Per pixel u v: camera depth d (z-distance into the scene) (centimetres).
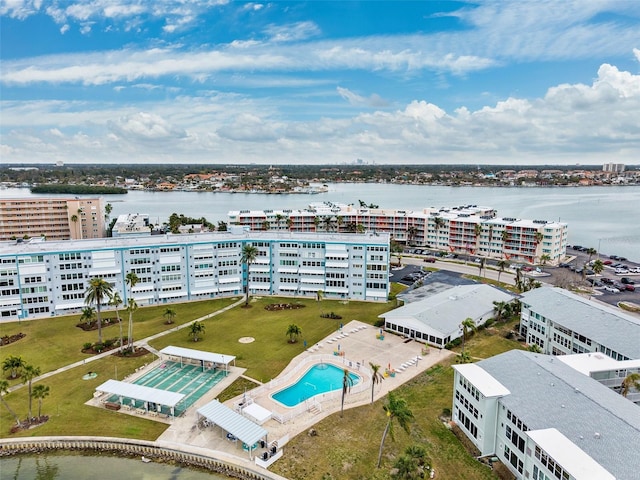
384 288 14050
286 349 10262
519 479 5831
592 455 4966
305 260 14412
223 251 14225
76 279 12644
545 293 11088
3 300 11981
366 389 8356
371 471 6138
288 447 6662
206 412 7188
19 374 8300
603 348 8400
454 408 7281
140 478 6325
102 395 8175
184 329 11500
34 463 6656
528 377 6631
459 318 11150
